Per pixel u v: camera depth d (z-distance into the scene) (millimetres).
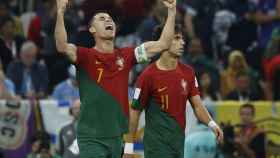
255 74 34375
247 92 32688
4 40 32969
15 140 28312
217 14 37375
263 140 28672
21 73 32188
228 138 28531
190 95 22578
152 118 22312
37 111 28406
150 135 22312
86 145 20656
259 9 38219
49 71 33656
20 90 32000
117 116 20797
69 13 35312
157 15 34156
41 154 27922
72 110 26641
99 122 20719
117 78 20859
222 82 33156
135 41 35094
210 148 25734
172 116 22203
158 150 22250
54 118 28453
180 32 22172
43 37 35000
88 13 34688
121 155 21125
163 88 22203
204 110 22594
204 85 32781
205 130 26016
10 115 28312
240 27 37250
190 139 25781
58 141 27359
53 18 35594
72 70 30438
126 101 20906
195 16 37344
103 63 20812
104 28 20859
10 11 37281
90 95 20719
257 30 37594
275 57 34219
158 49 21156
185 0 37938
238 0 38156
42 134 28156
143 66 31406
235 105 28688
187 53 35156
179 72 22359
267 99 33656
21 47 33094
